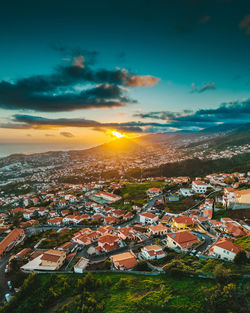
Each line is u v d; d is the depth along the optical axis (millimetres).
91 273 56312
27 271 62875
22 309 47781
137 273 53406
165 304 39781
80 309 42719
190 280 46000
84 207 156375
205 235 73500
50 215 147625
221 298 37281
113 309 41094
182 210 108375
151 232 82562
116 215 123750
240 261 49062
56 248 79812
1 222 143250
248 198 91438
